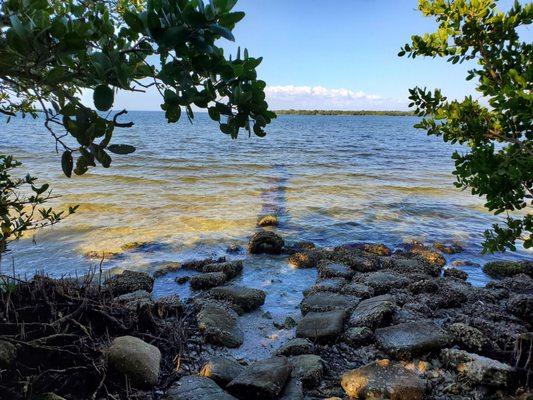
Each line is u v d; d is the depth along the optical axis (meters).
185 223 12.41
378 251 10.41
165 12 1.67
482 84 3.31
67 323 4.32
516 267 9.18
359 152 38.88
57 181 18.92
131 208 14.02
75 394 3.70
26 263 8.95
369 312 6.16
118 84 1.78
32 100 3.16
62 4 2.56
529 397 4.11
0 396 3.30
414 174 24.19
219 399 3.87
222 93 1.98
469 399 4.38
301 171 24.47
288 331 6.16
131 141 48.19
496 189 3.41
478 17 3.48
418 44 3.86
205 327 5.64
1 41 1.60
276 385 4.18
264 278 8.62
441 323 6.40
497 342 5.57
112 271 8.64
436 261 9.77
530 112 2.83
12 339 3.57
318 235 11.84
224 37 1.63
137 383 3.93
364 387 4.32
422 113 3.90
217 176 21.72
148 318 4.95
